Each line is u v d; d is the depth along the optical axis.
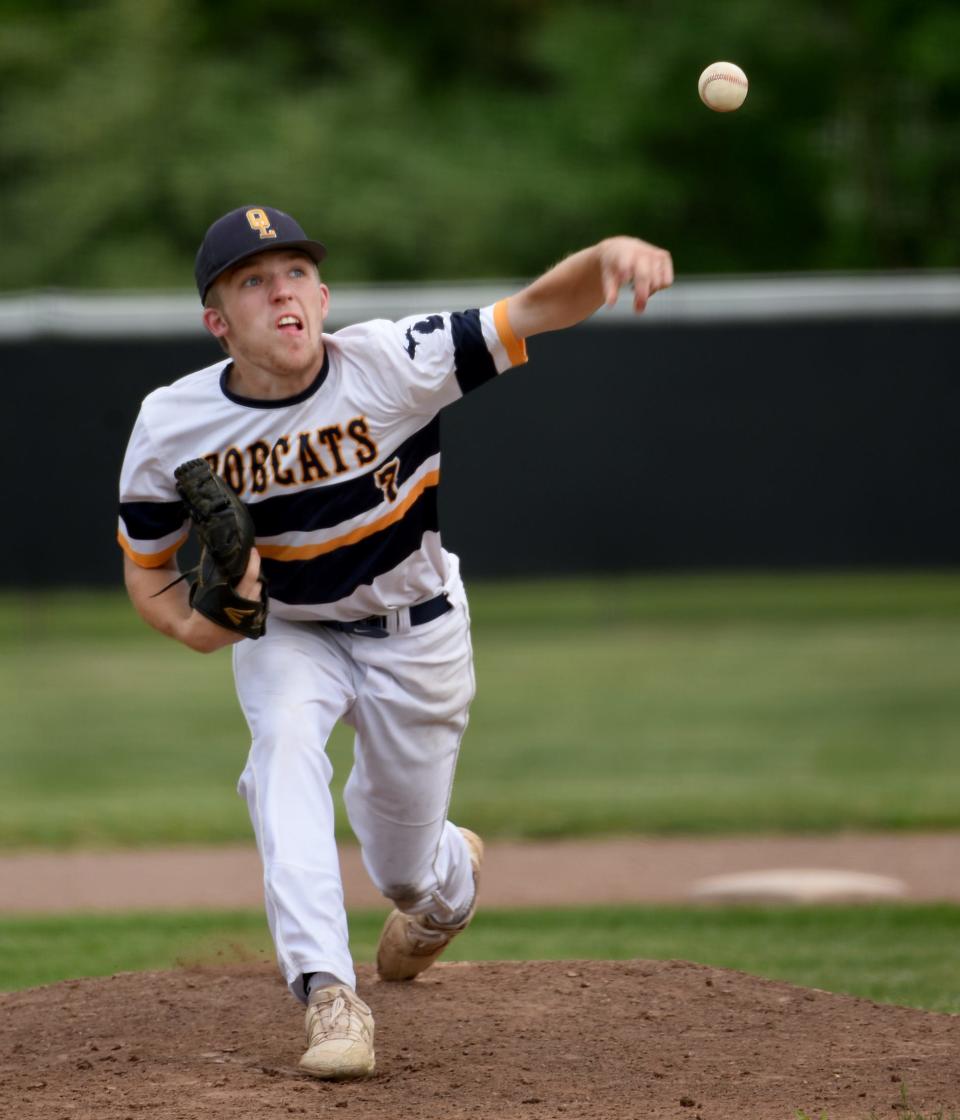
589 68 87.06
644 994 17.20
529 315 14.57
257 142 82.12
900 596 69.44
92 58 85.56
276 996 17.28
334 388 14.33
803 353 57.00
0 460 57.47
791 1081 14.30
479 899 27.56
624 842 32.16
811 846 31.53
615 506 57.47
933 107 88.75
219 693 51.19
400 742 15.61
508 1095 13.88
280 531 14.70
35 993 17.81
